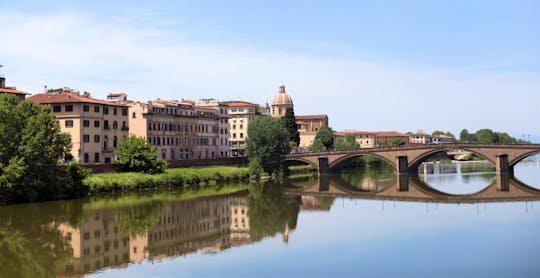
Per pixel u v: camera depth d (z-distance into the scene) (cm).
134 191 12400
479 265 5412
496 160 16138
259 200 11081
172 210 9512
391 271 5247
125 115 14725
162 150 16488
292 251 6156
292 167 19888
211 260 5803
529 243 6347
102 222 8188
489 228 7394
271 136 17675
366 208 9775
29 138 9931
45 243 6719
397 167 17638
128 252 6244
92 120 13425
